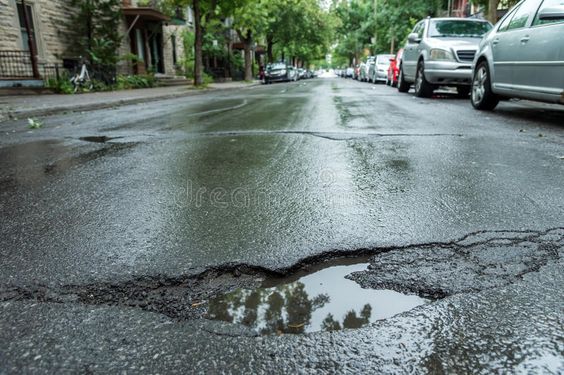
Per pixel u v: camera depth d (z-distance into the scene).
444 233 2.32
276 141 5.08
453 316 1.58
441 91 14.62
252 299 1.74
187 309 1.66
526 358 1.36
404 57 13.93
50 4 16.84
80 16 18.11
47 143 5.29
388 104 9.77
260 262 2.02
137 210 2.76
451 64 10.59
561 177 3.38
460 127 5.98
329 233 2.34
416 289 1.78
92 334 1.49
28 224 2.54
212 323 1.56
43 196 3.09
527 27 6.51
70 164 4.10
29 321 1.57
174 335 1.48
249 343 1.44
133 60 21.78
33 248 2.20
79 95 13.82
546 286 1.76
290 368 1.32
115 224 2.52
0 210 2.80
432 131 5.66
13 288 1.81
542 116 7.18
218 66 37.97
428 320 1.55
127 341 1.45
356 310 1.64
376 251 2.13
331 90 17.16
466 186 3.17
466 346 1.41
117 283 1.85
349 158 4.14
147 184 3.35
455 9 32.97
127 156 4.40
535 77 6.16
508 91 6.89
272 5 33.38
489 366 1.32
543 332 1.47
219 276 1.93
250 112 8.57
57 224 2.53
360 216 2.59
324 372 1.30
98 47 17.67
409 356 1.37
